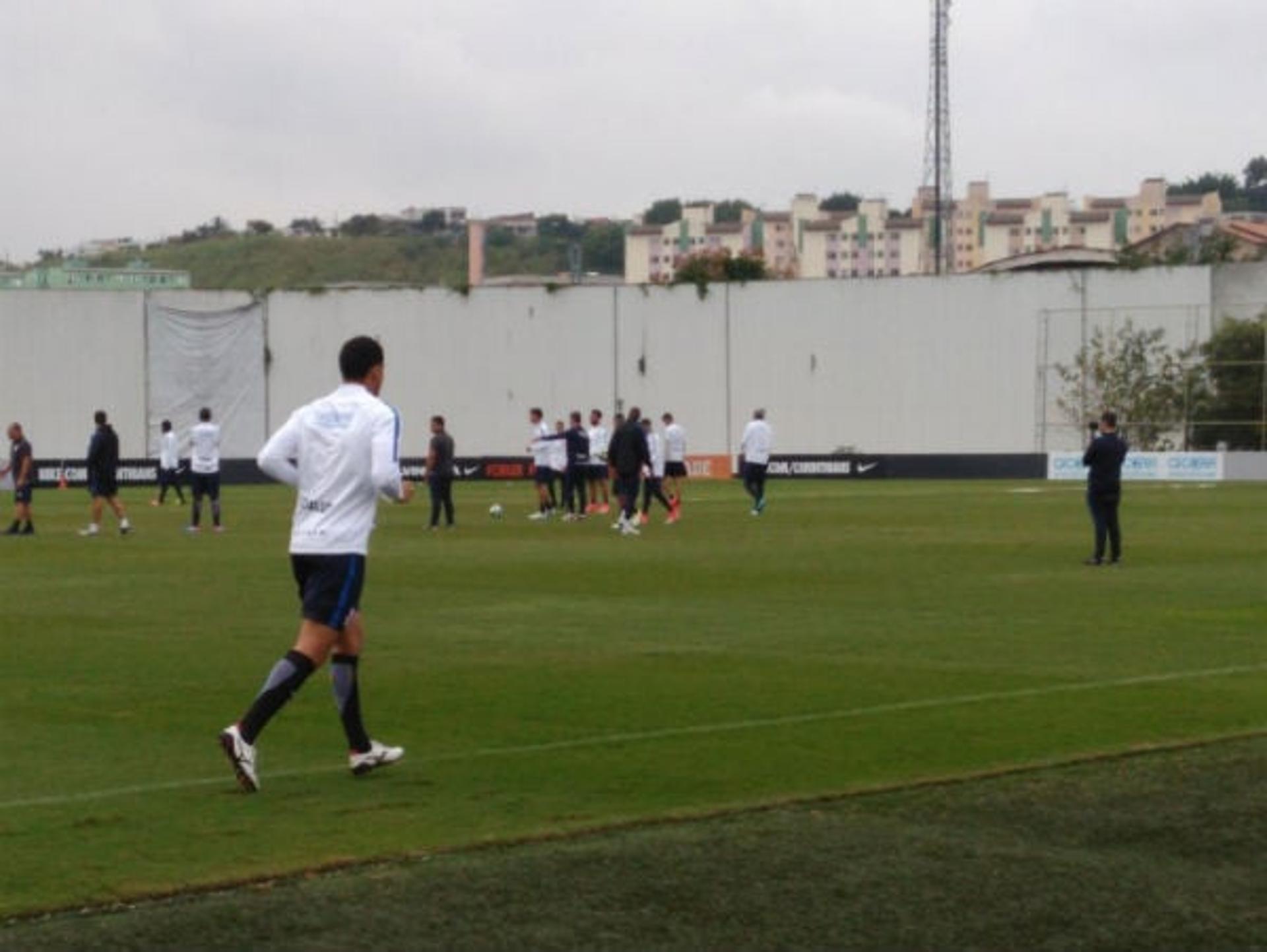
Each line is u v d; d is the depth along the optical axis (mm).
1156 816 9305
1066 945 7246
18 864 8375
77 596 21703
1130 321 67438
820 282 71312
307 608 10234
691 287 72625
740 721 12430
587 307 73375
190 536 33312
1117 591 21750
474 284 76250
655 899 7773
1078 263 75188
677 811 9406
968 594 21469
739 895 7832
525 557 27297
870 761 10852
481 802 9711
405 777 10469
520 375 73812
